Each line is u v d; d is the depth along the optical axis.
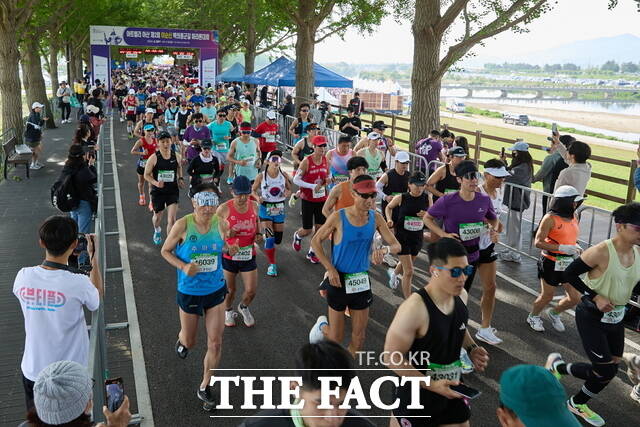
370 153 9.17
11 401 5.37
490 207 6.03
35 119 16.98
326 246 9.82
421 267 8.98
